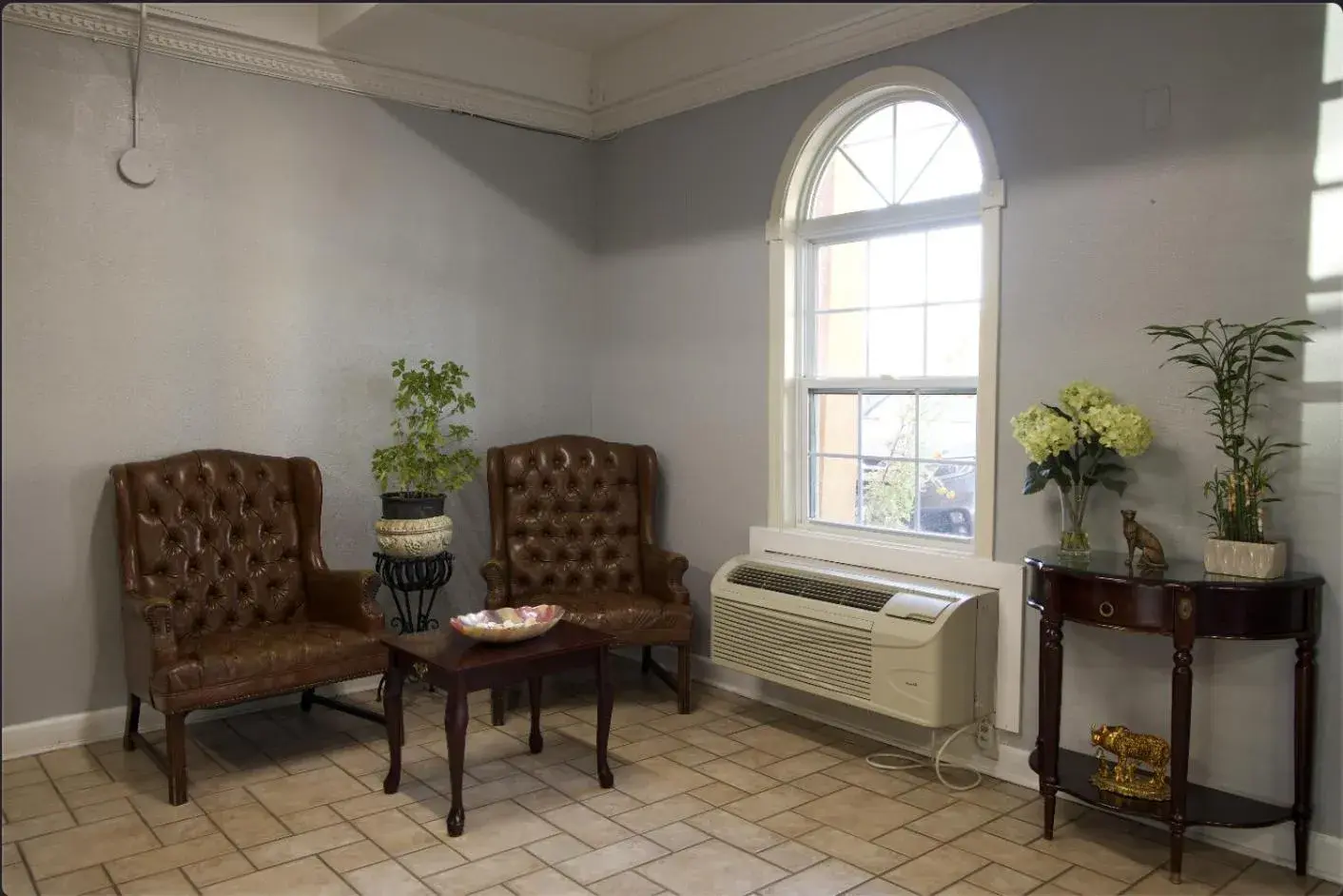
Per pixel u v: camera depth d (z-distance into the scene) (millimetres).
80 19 3467
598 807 3098
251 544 3709
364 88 4168
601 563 4352
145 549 3465
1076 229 3129
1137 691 3021
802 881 2631
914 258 3707
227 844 2828
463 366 4555
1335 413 2613
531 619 3301
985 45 3344
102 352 3598
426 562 4016
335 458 4176
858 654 3379
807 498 4121
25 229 3426
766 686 4156
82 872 2658
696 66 4281
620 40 4574
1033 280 3238
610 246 4914
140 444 3691
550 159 4820
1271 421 2729
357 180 4191
